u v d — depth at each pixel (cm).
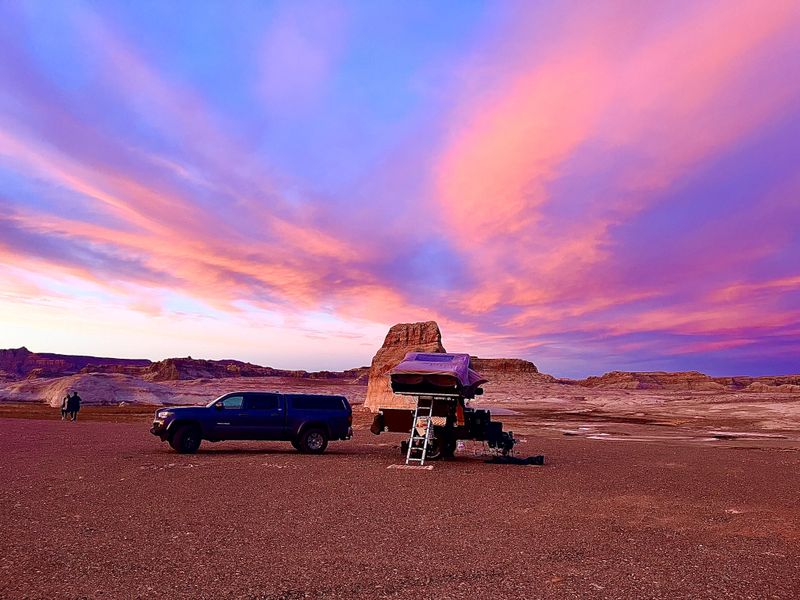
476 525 920
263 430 2050
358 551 746
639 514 1040
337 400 2156
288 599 568
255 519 930
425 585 617
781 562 728
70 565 663
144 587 593
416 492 1242
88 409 6919
